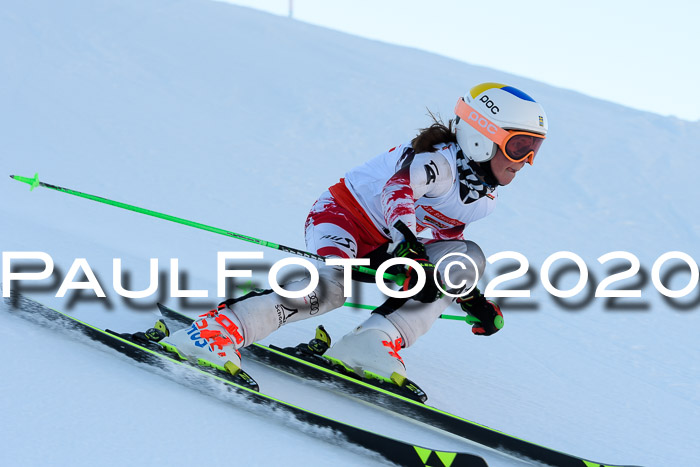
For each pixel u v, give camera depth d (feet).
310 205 95.50
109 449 27.20
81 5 199.41
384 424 34.60
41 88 134.10
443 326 54.08
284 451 29.27
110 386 32.17
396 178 35.96
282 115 144.66
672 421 42.34
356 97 162.61
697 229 108.68
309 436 30.91
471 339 52.13
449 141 37.70
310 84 168.35
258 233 79.10
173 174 99.40
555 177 126.62
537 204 112.27
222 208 87.61
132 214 75.82
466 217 38.78
